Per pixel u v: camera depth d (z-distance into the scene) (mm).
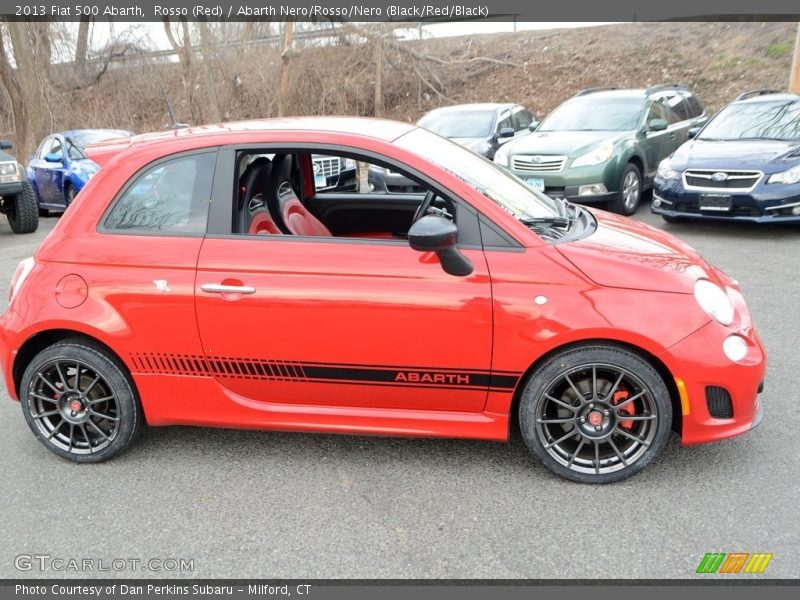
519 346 2973
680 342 2883
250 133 3289
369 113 21969
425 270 3016
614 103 10094
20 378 3543
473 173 3422
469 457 3418
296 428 3314
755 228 8055
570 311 2910
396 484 3205
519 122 12422
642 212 9609
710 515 2857
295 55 20328
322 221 4453
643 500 2986
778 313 5188
